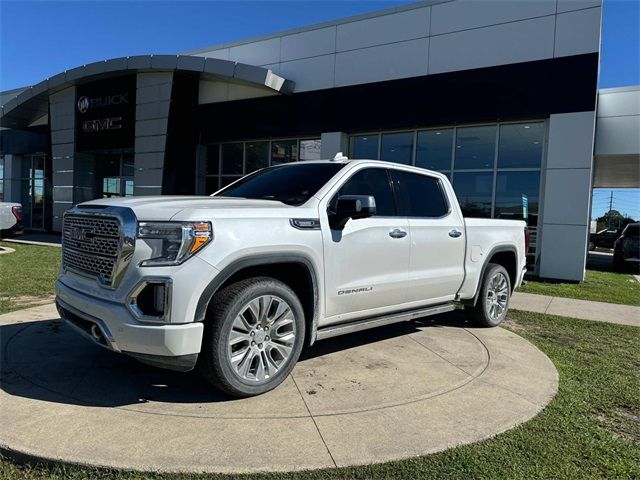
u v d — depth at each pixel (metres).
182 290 3.27
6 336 5.07
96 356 4.52
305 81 14.93
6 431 3.07
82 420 3.26
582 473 2.95
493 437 3.32
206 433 3.16
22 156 24.45
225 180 17.33
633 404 4.03
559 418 3.67
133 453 2.89
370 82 13.77
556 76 11.27
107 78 18.39
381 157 14.09
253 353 3.69
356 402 3.75
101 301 3.50
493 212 12.46
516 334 6.15
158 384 3.94
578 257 11.25
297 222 3.92
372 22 13.69
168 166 16.81
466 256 5.77
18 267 10.24
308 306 4.12
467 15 12.30
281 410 3.55
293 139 15.70
